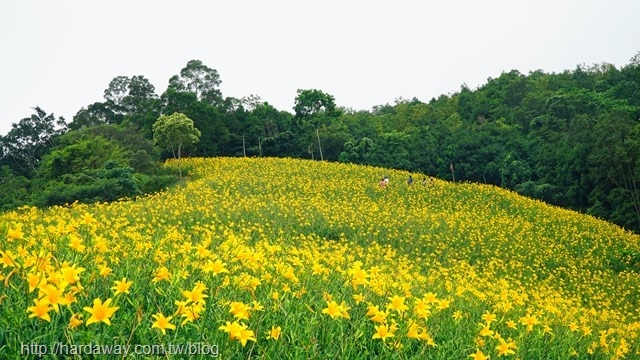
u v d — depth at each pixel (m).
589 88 81.69
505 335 6.43
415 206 28.95
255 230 17.61
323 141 58.00
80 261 4.13
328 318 4.49
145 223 16.41
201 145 52.38
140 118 56.12
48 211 18.25
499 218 28.05
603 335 7.64
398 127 77.75
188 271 4.87
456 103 87.75
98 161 32.88
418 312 4.40
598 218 36.19
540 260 21.25
